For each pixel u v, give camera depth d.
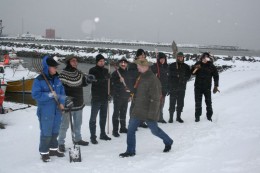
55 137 5.46
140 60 5.24
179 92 7.86
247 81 13.51
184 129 6.97
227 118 7.68
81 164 5.05
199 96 7.77
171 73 7.82
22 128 7.87
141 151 5.71
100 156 5.47
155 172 4.47
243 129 6.33
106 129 7.69
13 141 6.73
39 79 5.14
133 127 5.38
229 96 10.75
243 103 9.30
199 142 5.70
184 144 5.77
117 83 6.95
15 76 17.84
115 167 4.83
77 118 6.11
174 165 4.63
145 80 5.23
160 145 6.01
